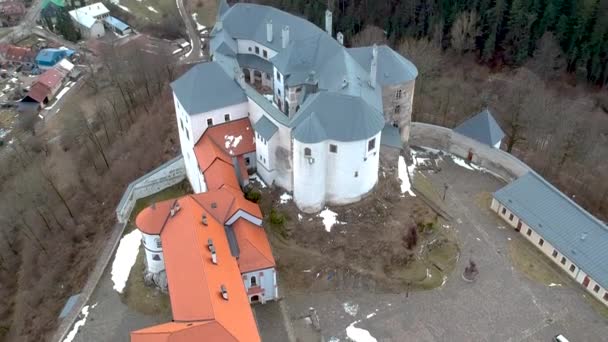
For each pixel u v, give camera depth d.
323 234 78.56
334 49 85.56
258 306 72.62
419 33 139.38
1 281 92.94
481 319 70.69
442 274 76.38
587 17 124.06
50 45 177.50
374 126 75.56
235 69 91.56
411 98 92.31
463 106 118.94
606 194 90.88
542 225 79.75
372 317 71.06
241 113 86.25
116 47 145.62
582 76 128.00
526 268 77.56
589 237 76.31
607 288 70.88
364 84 82.50
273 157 82.19
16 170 119.19
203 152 82.88
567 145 99.69
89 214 93.06
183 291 62.25
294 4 145.50
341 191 80.25
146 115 117.88
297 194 80.38
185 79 85.56
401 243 77.69
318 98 76.38
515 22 130.75
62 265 83.81
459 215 85.75
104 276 77.75
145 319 71.81
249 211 74.56
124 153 106.75
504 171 93.12
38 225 94.94
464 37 135.12
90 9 181.12
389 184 86.00
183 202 72.69
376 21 141.88
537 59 127.75
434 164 96.38
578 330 69.31
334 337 68.88
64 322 71.94
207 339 55.84
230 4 158.62
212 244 66.19
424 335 68.94
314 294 74.12
